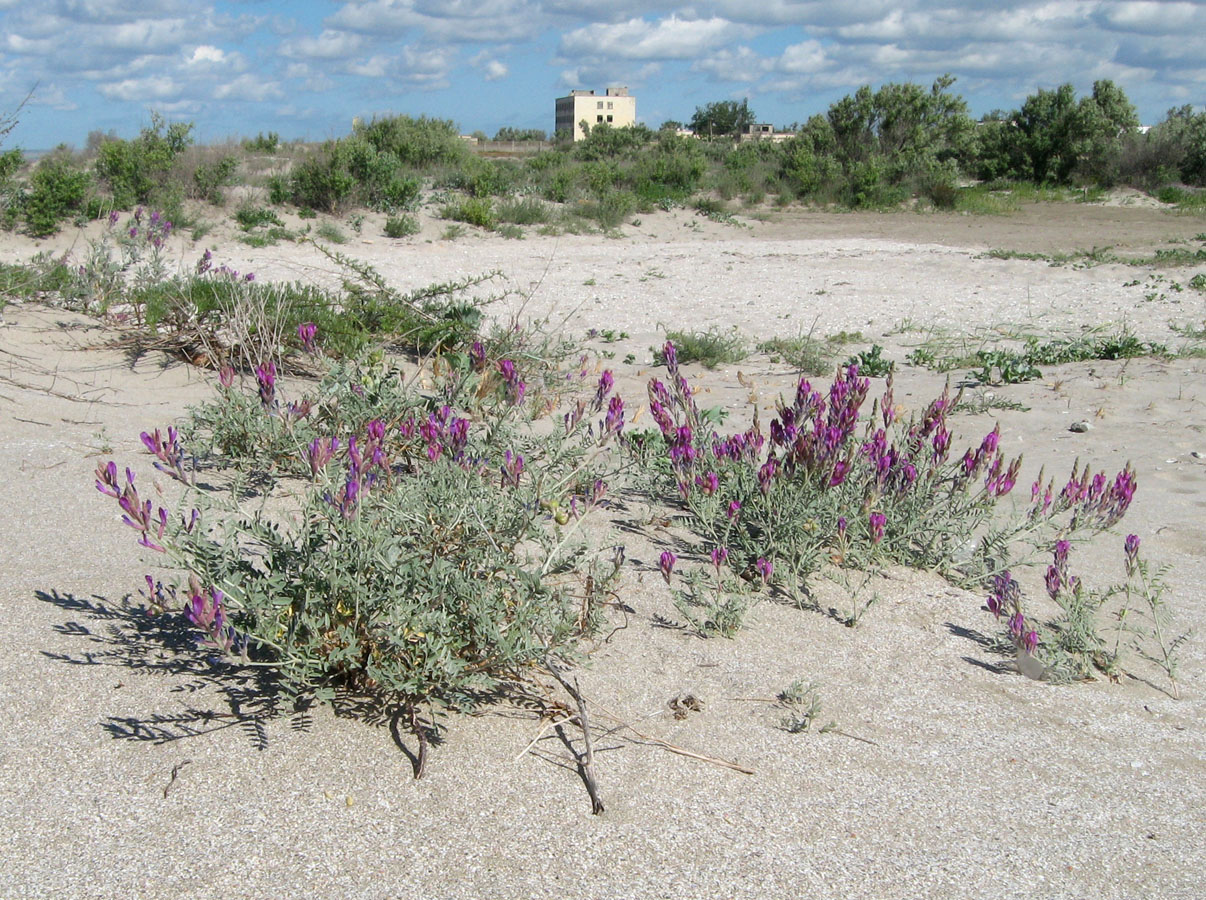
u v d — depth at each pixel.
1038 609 4.06
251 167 21.34
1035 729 3.04
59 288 7.62
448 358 7.13
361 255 16.78
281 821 2.27
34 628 3.00
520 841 2.28
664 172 27.19
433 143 25.75
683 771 2.63
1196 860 2.41
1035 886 2.27
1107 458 6.34
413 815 2.34
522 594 2.84
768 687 3.17
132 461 4.70
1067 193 32.53
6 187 15.25
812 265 17.31
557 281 14.95
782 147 31.88
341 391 4.99
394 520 3.03
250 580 2.78
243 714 2.68
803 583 4.02
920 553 4.45
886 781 2.67
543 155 31.38
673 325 11.62
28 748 2.44
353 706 2.77
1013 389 8.34
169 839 2.17
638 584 3.88
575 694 2.84
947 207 27.97
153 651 2.95
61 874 2.04
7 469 4.47
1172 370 8.95
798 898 2.16
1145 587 4.29
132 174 17.67
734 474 4.60
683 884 2.18
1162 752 2.96
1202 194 30.95
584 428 5.17
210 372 6.52
